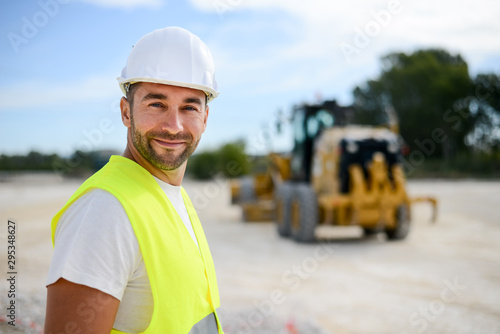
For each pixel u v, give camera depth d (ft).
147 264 3.76
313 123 32.19
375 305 16.48
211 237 32.12
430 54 150.71
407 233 29.32
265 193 41.29
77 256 3.49
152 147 4.31
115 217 3.67
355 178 27.68
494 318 15.01
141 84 4.32
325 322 14.67
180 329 3.91
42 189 72.38
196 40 4.62
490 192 66.95
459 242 29.04
